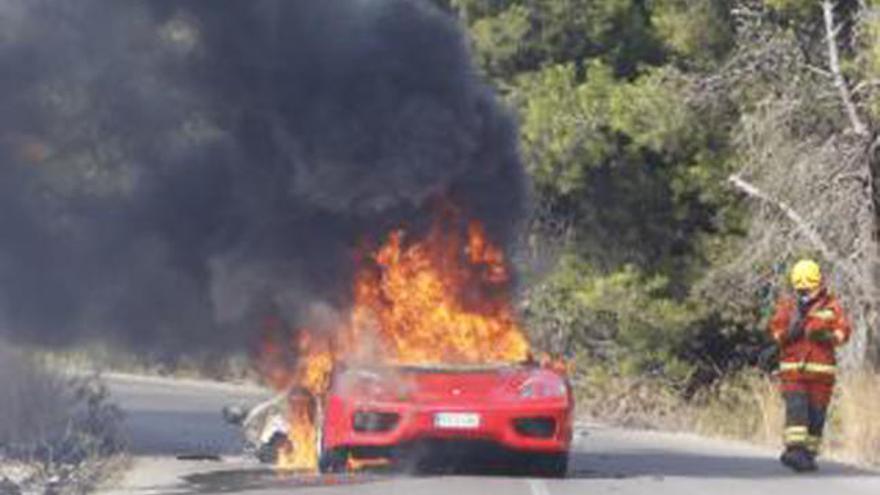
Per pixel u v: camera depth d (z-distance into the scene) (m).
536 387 41.47
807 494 39.66
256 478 41.59
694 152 80.50
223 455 49.31
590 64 80.56
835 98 70.56
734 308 79.38
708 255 81.25
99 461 43.00
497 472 43.31
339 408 41.53
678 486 40.84
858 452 52.94
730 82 75.00
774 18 75.38
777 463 49.88
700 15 79.38
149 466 45.03
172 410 70.50
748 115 72.31
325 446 41.88
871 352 66.94
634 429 73.06
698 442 61.75
